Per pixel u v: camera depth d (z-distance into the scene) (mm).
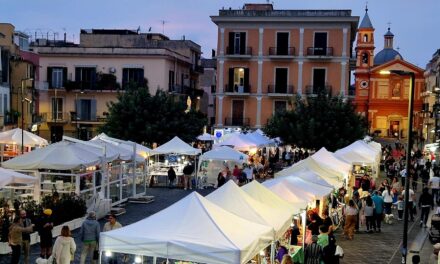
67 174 21953
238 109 56094
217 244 10211
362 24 80375
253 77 55656
